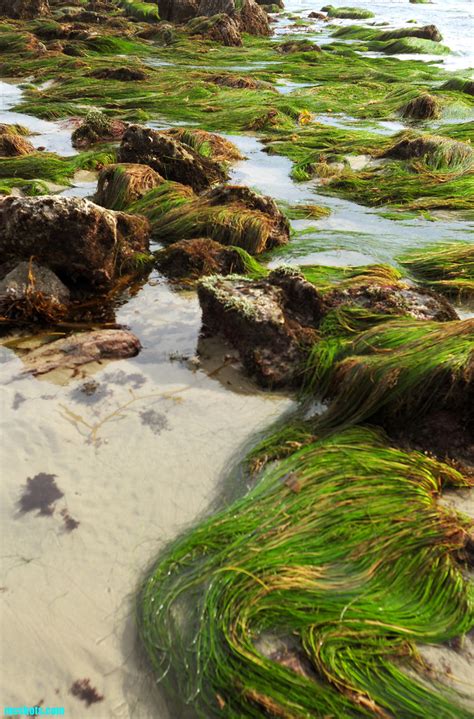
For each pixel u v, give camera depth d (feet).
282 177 36.14
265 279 18.88
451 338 14.94
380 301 18.48
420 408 14.06
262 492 12.18
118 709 8.73
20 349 17.30
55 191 32.04
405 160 38.42
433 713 8.56
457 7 148.46
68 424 14.38
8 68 71.97
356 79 69.10
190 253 22.63
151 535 11.46
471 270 22.67
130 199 29.14
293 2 175.83
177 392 15.66
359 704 8.62
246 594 10.09
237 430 14.33
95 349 17.04
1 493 12.34
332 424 14.47
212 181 33.58
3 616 9.95
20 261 20.42
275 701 8.59
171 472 12.98
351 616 9.80
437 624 9.85
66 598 10.26
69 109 51.49
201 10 114.62
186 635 9.66
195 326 18.92
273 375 15.92
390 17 130.72
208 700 8.76
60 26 91.81
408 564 10.71
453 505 12.30
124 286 21.81
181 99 54.90
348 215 30.32
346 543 11.02
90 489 12.50
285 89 64.13
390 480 12.34
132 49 86.74
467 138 42.47
